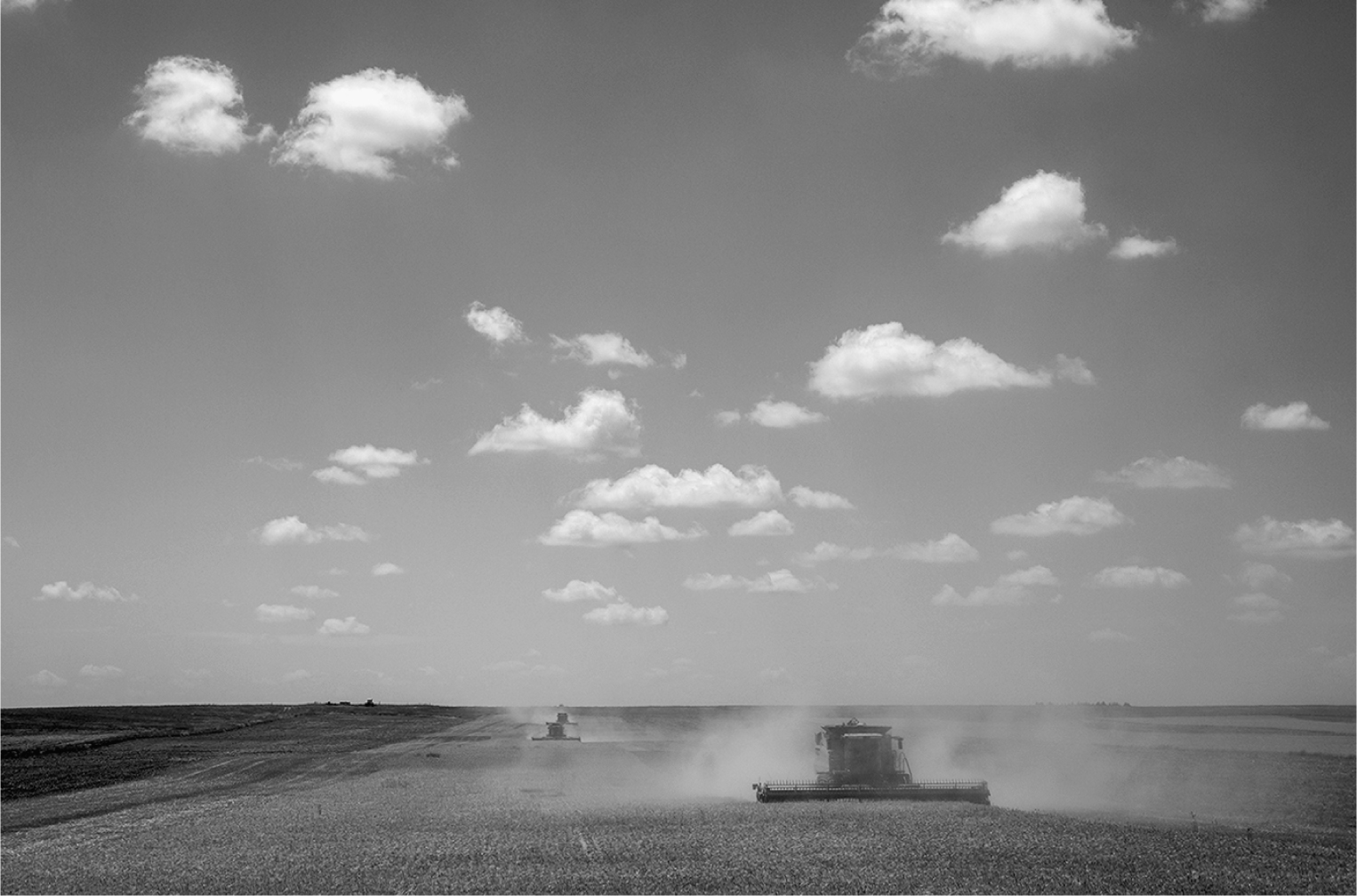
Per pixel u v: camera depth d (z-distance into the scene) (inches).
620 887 1507.1
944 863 1662.2
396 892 1491.1
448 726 6446.9
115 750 4490.7
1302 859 1716.3
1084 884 1528.1
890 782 2544.3
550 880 1553.9
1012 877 1567.4
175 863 1740.9
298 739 5265.8
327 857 1777.8
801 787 2506.2
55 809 2559.1
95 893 1524.4
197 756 4249.5
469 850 1825.8
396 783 3152.1
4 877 1640.0
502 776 3366.1
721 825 2073.1
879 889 1494.8
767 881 1541.6
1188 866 1652.3
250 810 2481.5
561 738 5167.3
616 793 2824.8
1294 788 3014.3
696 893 1469.0
